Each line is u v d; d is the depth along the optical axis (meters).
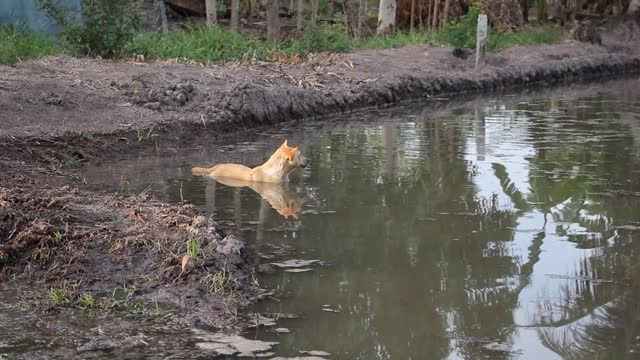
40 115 12.22
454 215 8.98
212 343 5.75
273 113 15.13
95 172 10.77
